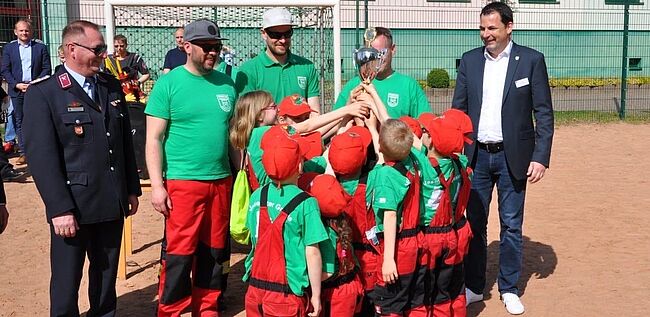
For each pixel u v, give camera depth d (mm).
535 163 5773
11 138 12977
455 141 4883
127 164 5195
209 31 5094
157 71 13695
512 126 5789
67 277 4820
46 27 15867
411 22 25031
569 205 9500
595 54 27141
